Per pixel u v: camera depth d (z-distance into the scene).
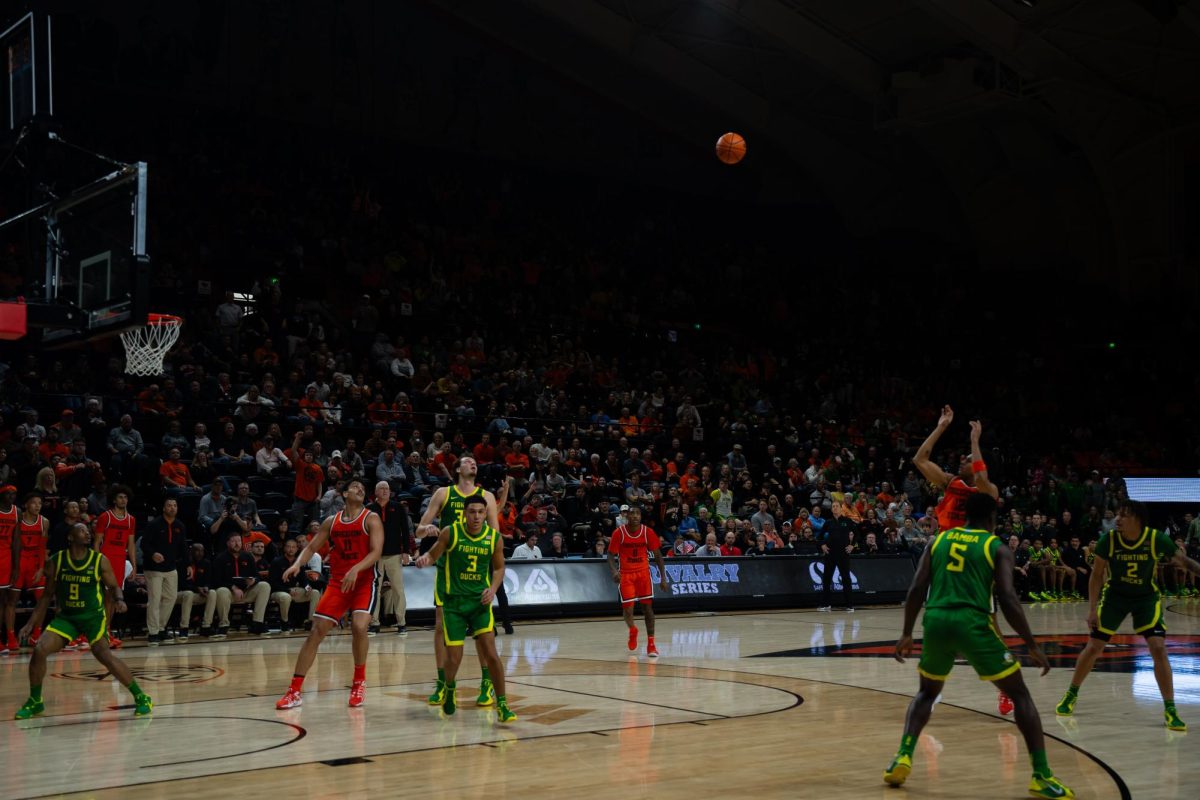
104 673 11.19
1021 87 28.80
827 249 37.47
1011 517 24.47
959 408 32.62
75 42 26.66
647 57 31.16
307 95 30.23
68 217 11.38
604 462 22.80
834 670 11.32
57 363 19.11
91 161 26.09
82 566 8.37
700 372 29.38
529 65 34.00
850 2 27.61
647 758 6.75
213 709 8.73
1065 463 30.34
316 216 28.56
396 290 27.53
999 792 5.90
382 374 23.05
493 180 33.34
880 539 22.61
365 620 8.84
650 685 10.16
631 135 35.84
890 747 7.15
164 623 14.45
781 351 33.09
